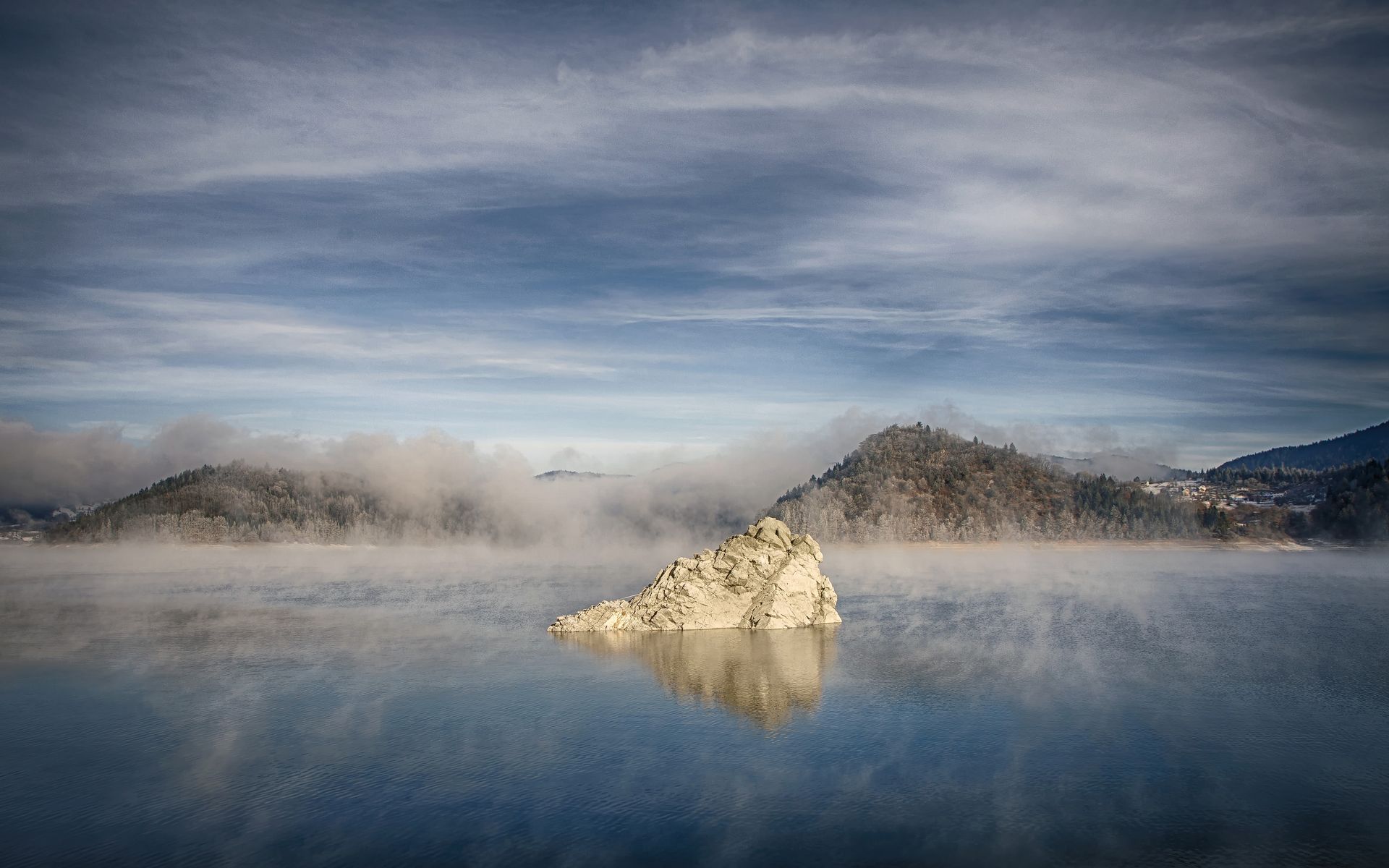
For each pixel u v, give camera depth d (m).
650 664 116.69
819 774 73.12
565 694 100.19
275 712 94.50
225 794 69.62
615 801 67.62
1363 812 65.25
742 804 66.81
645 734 83.94
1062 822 63.41
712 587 152.00
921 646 132.62
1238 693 101.88
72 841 61.12
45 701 101.00
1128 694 100.62
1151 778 72.12
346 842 60.62
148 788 71.25
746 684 104.44
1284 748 80.06
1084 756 77.69
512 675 111.00
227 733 86.25
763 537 156.25
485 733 84.69
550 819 64.31
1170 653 130.25
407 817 64.88
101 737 85.62
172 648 138.00
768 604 149.62
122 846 60.34
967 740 82.06
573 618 153.62
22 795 69.88
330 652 132.00
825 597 156.25
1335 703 97.12
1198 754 78.00
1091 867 56.66
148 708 96.94
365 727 87.62
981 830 62.12
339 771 74.62
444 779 72.38
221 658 128.38
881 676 109.06
